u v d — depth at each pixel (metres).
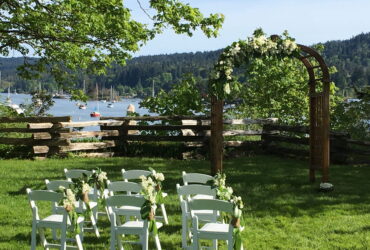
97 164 14.58
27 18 16.55
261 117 19.67
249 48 9.84
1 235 7.27
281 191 10.62
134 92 138.75
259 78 19.72
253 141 17.05
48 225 6.10
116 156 16.95
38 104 20.56
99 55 18.55
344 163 14.92
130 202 5.77
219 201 5.47
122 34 17.11
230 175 12.66
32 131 16.66
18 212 8.67
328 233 7.40
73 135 16.31
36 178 12.07
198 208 5.60
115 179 11.86
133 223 6.14
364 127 17.38
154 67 142.00
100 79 153.12
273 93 19.98
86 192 6.42
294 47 10.16
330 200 9.73
